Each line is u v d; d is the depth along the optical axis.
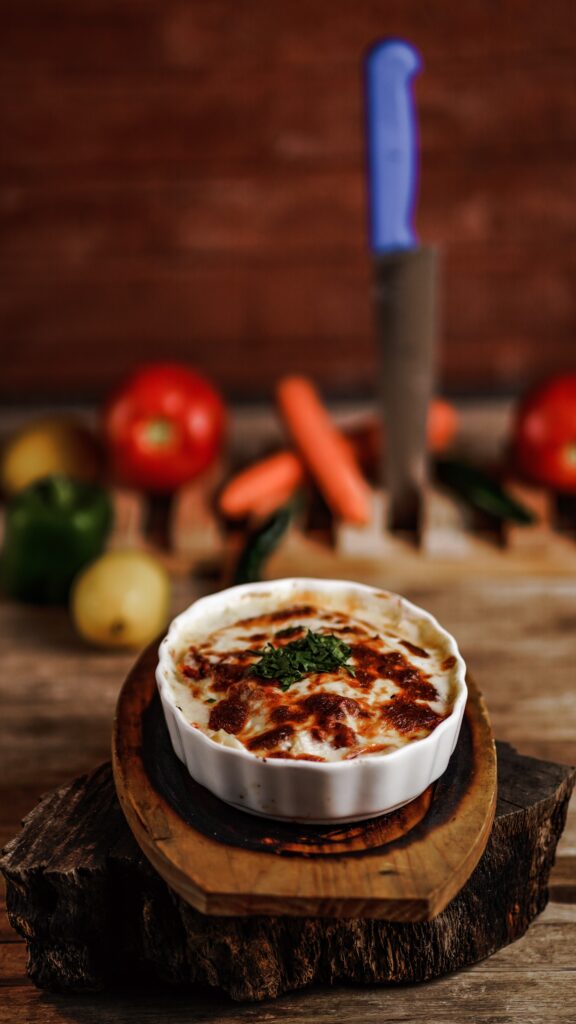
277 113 1.99
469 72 1.97
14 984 0.98
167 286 2.13
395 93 1.44
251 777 0.85
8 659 1.42
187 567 1.61
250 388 2.20
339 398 2.19
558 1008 0.94
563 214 2.08
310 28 1.94
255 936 0.91
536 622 1.49
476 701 1.04
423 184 2.05
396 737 0.87
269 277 2.13
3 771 1.23
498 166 2.04
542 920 1.03
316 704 0.89
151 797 0.93
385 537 1.63
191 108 1.99
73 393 2.19
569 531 1.66
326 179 2.05
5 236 2.07
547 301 2.15
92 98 1.97
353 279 2.13
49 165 2.02
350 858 0.86
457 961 0.97
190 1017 0.94
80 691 1.36
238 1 1.91
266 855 0.86
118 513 1.69
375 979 0.96
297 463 1.71
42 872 0.91
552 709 1.32
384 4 1.92
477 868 0.95
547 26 1.94
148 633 1.42
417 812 0.91
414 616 1.02
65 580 1.52
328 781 0.83
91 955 0.94
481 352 2.19
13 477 1.75
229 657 0.96
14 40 1.92
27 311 2.13
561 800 0.99
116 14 1.91
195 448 1.73
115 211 2.06
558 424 1.66
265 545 1.51
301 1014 0.94
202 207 2.07
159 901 0.92
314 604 1.06
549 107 2.00
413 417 1.59
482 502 1.62
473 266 2.12
